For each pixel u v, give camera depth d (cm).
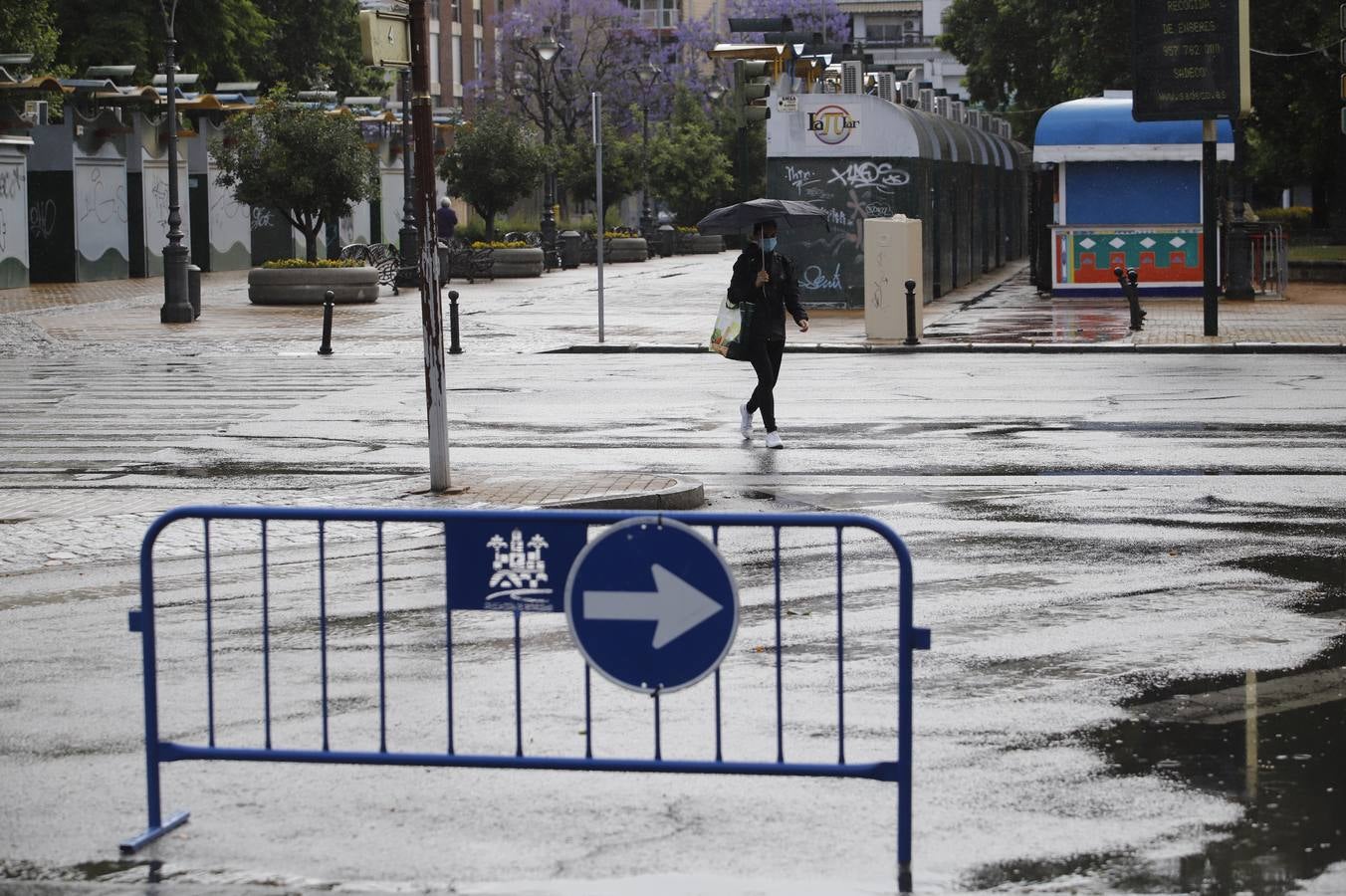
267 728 770
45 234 5866
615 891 668
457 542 749
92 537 1488
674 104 9975
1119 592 1209
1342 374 2759
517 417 2336
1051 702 936
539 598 743
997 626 1112
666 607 725
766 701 943
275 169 5031
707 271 6912
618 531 726
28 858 722
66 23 7050
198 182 6725
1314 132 6091
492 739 878
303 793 803
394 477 1784
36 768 852
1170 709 920
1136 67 3462
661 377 2891
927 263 4603
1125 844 717
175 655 1071
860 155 4288
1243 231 4384
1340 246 6900
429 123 1630
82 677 1025
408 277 5494
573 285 5853
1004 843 720
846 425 2200
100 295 5234
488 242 6562
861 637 1083
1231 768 819
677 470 1831
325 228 7356
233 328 4006
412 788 807
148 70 7144
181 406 2498
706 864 700
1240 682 972
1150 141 4553
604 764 739
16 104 5988
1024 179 8306
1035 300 4706
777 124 4309
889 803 775
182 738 892
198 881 691
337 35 8675
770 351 2020
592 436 2125
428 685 986
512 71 10238
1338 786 787
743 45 4378
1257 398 2427
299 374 2991
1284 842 715
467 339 3675
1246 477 1728
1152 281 4622
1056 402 2411
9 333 3850
